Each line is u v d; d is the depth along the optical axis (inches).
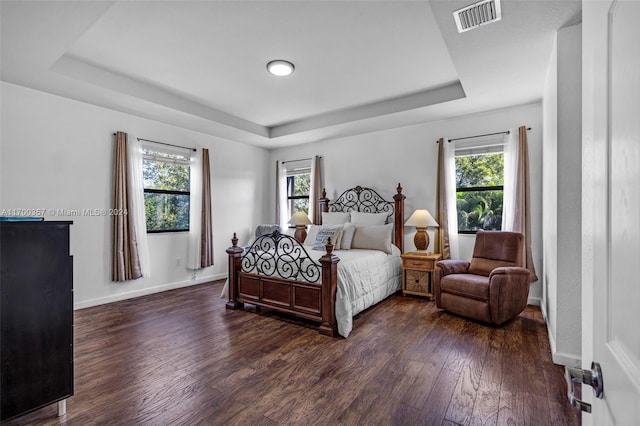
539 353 98.7
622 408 19.3
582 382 25.0
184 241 193.0
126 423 67.0
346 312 116.2
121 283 161.6
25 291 64.5
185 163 191.3
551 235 107.0
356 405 73.0
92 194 150.7
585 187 33.7
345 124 182.5
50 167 137.9
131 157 162.6
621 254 20.3
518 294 123.4
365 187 203.5
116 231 156.2
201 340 110.6
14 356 62.9
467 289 127.5
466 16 85.1
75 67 121.0
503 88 131.5
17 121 128.8
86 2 78.2
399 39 106.0
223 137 212.1
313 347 104.7
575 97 89.8
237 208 224.8
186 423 67.1
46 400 66.6
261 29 100.0
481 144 161.8
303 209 237.0
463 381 82.7
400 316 135.6
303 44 109.0
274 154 250.1
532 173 149.6
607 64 23.3
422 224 162.4
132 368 90.5
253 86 144.8
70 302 70.7
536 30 91.2
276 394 77.6
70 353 70.3
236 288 148.0
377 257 155.3
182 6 88.7
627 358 19.0
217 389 79.9
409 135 187.2
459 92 143.3
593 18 27.3
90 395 77.2
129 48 111.7
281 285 132.0
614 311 21.6
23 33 90.9
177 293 176.1
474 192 169.9
